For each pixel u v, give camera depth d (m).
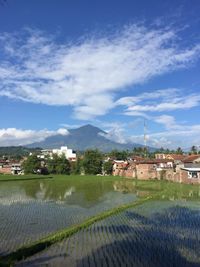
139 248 30.06
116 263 25.91
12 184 102.00
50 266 25.27
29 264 25.70
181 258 27.23
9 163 197.50
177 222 42.66
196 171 100.56
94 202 63.47
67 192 80.88
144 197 68.69
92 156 158.00
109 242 32.09
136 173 127.00
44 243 30.52
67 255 27.84
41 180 116.81
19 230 38.09
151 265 25.52
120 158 197.88
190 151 193.00
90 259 26.88
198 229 38.44
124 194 76.94
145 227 39.38
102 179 122.25
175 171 115.06
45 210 53.41
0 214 49.38
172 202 61.91
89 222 41.00
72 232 35.72
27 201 64.56
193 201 63.47
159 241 32.69
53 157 164.75
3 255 28.08
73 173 160.62
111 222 42.47
